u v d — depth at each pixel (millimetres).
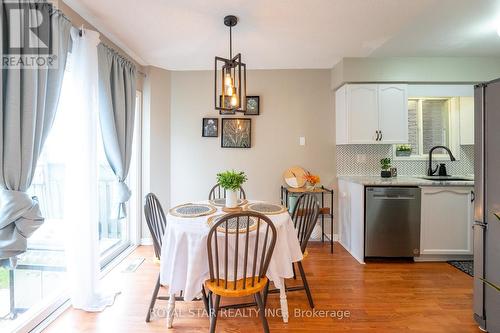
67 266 2035
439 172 3355
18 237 1454
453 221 2859
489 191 1708
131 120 2832
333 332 1770
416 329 1801
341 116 3352
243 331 1781
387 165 3406
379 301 2131
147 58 3146
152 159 3393
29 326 1735
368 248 2891
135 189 3285
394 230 2871
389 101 3178
